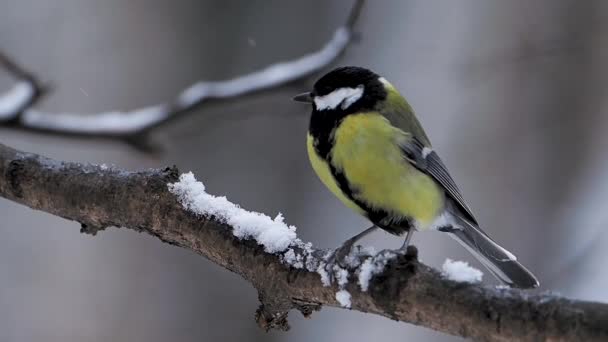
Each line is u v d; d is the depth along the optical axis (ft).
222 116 33.58
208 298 40.96
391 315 14.76
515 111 52.08
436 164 24.71
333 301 15.56
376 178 22.99
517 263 24.35
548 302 12.93
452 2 53.67
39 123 30.40
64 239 46.60
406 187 23.34
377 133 22.94
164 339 40.57
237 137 42.34
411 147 23.66
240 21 45.24
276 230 16.52
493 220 49.42
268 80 31.09
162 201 17.06
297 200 41.93
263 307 16.84
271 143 42.34
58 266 45.75
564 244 44.57
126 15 48.34
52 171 18.12
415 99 51.44
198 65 45.80
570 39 47.57
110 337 41.34
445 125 52.85
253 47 44.68
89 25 48.85
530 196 49.88
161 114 31.45
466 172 51.44
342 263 15.38
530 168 50.72
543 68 51.90
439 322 14.03
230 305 40.57
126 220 17.48
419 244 49.37
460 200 25.16
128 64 47.78
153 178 17.22
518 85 52.31
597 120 50.52
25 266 45.96
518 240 48.21
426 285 14.17
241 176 41.98
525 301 13.14
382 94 24.31
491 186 50.67
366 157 22.77
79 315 43.09
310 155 24.11
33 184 18.13
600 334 12.29
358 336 43.42
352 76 23.97
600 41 50.31
